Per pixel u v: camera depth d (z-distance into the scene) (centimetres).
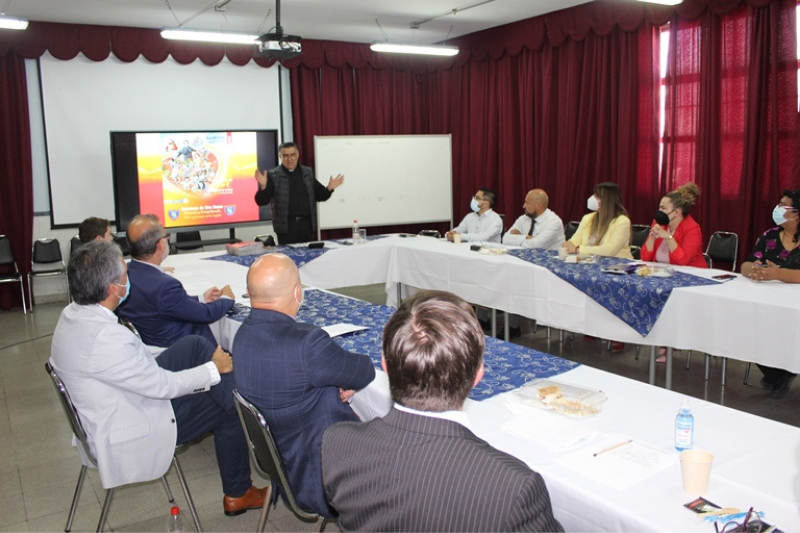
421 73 806
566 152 665
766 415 332
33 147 639
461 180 798
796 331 268
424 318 109
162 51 662
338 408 181
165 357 245
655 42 580
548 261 405
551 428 162
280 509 254
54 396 392
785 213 327
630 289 327
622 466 142
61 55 621
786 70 486
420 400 106
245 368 178
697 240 382
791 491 131
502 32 704
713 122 532
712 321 299
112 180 649
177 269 428
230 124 723
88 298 203
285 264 187
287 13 611
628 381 199
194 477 285
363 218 759
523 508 94
